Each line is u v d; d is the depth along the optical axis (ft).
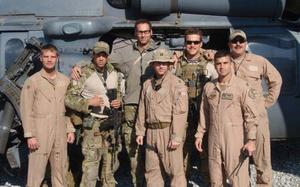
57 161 15.69
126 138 16.80
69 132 15.94
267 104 16.51
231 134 14.53
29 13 19.34
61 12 19.33
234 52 16.15
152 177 15.98
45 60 15.30
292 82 19.84
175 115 15.20
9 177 20.36
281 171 20.72
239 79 14.67
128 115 16.75
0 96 18.12
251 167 20.67
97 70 16.01
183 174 15.71
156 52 15.25
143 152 16.89
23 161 20.43
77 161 18.07
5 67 18.89
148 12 19.26
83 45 18.85
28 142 15.35
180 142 15.25
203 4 19.56
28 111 15.33
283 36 19.99
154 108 15.39
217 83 14.76
